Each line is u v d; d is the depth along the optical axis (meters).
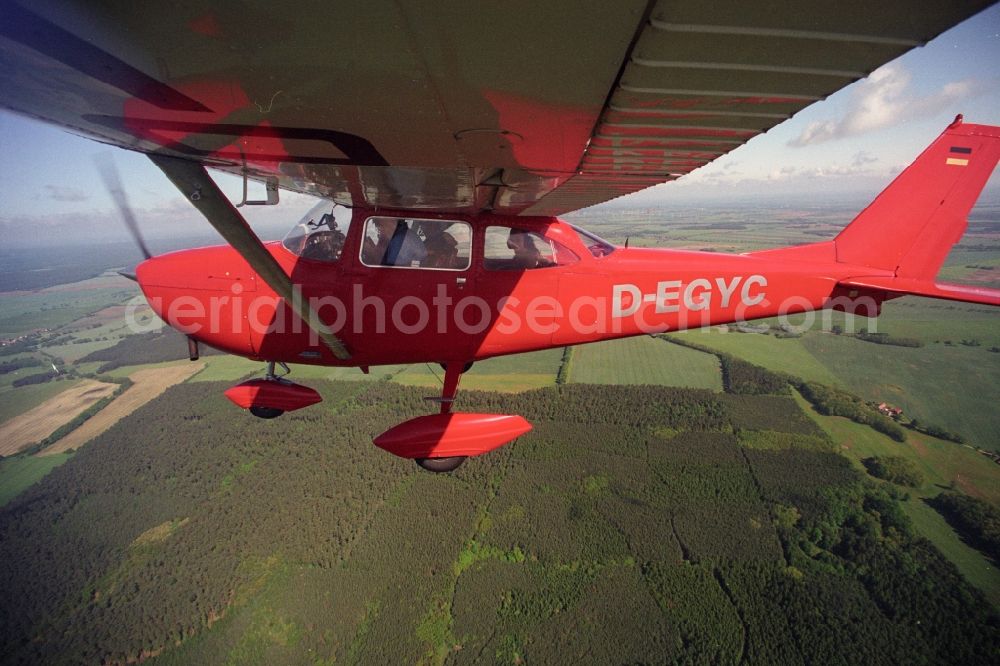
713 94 1.48
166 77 1.47
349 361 4.29
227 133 1.99
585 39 1.12
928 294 5.23
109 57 1.35
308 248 4.00
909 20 1.02
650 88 1.43
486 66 1.29
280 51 1.26
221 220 2.64
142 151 2.29
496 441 4.59
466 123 1.80
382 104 1.61
